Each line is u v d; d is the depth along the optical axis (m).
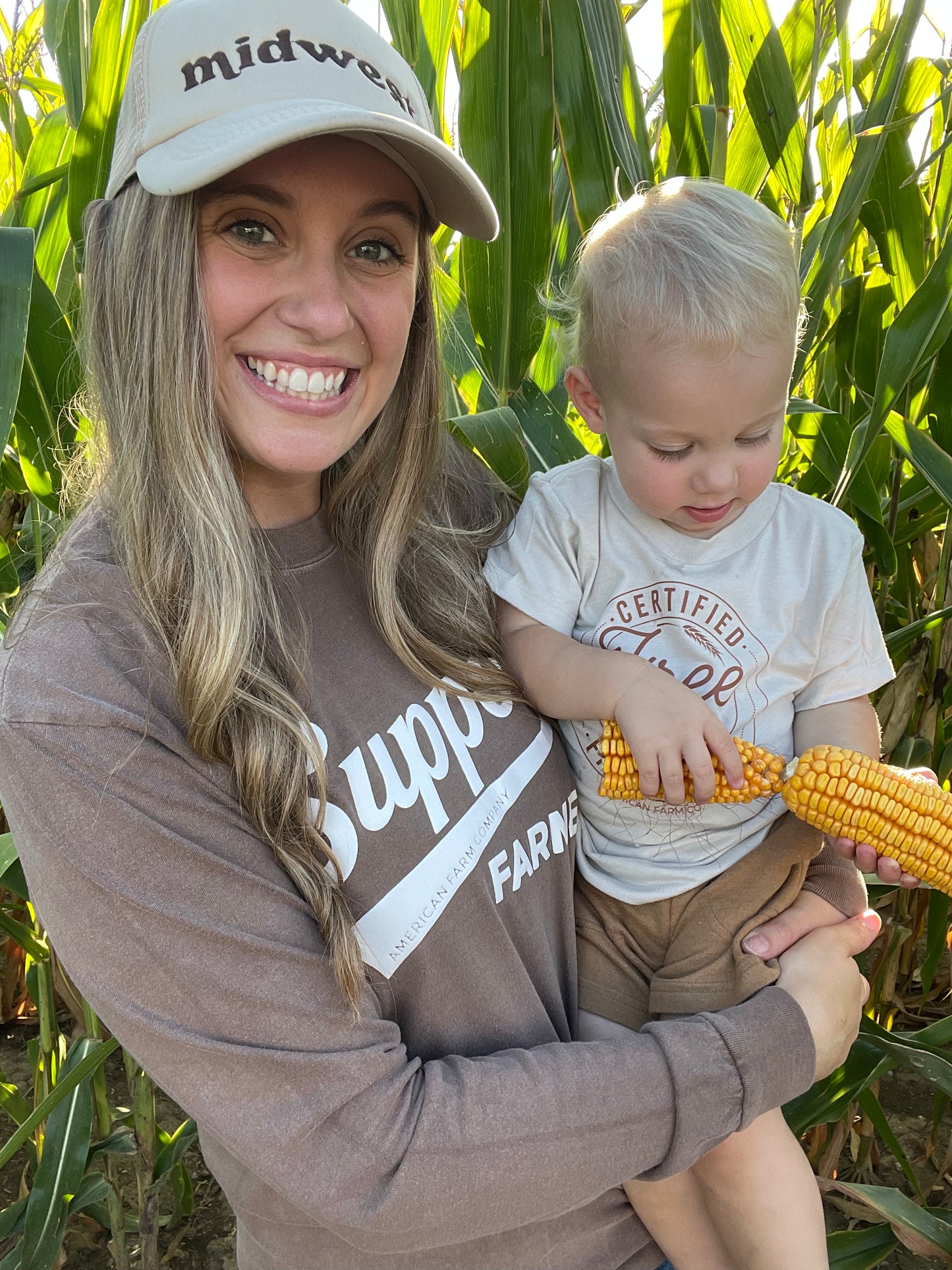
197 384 0.93
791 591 1.25
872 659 1.27
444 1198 0.88
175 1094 0.86
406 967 1.00
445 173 0.99
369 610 1.10
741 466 1.17
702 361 1.11
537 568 1.30
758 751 1.16
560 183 2.13
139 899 0.83
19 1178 2.47
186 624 0.90
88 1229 2.34
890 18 1.83
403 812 1.01
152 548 0.91
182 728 0.89
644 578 1.28
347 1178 0.86
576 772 1.33
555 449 1.71
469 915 1.03
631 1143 0.94
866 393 2.00
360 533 1.13
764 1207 1.15
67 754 0.82
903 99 1.83
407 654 1.08
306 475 1.07
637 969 1.32
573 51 1.53
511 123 1.55
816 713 1.29
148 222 0.93
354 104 0.91
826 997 1.13
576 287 1.29
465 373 1.79
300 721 0.95
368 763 1.01
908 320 1.54
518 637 1.28
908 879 1.14
